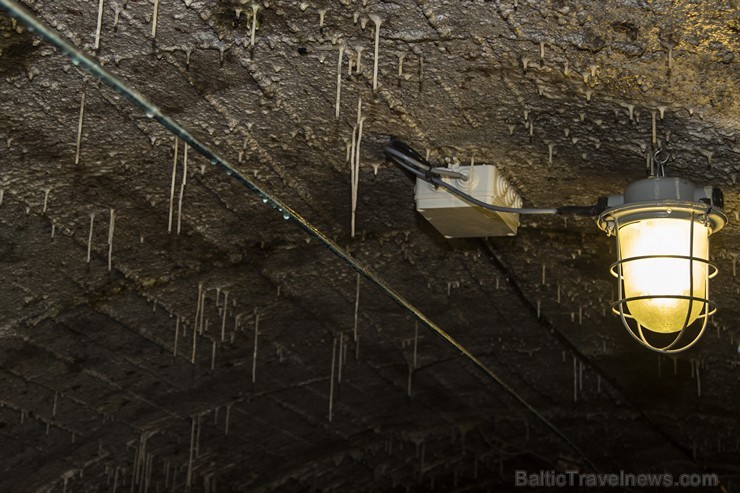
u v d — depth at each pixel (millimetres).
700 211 3666
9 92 3893
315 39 3650
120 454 7762
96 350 6281
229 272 5750
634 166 4465
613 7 3355
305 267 5855
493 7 3428
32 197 4629
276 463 9164
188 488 8484
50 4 3398
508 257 5824
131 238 5184
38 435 6992
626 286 3775
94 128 4195
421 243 5648
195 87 3967
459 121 4215
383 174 4793
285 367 7359
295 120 4266
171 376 6973
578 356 7621
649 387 8312
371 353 7422
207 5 3449
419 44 3658
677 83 3734
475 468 10617
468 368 7953
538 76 3820
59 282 5449
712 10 3281
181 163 4535
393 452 9781
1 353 5898
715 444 9719
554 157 4484
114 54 3707
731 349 7043
